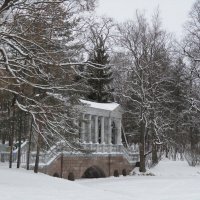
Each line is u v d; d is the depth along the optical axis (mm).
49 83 23219
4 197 15406
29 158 34719
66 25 21906
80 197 17594
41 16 20750
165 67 57812
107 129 52312
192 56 61094
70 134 31781
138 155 57000
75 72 23656
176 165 57750
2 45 21547
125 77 67250
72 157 42438
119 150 52594
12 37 20234
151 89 54188
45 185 20375
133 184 34250
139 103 52938
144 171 53000
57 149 35906
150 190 29266
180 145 62906
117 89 61625
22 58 20906
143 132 53594
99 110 49406
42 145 30797
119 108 53844
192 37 61656
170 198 23625
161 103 57406
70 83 26469
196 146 61062
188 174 50781
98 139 52625
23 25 20703
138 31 55781
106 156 49312
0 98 25141
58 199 16359
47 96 28125
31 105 23922
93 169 48406
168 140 57344
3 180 20812
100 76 62469
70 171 42094
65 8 21359
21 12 20547
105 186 32719
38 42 21375
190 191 28328
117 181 38688
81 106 42531
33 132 34469
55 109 27016
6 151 38125
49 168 38500
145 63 54406
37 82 25625
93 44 56031
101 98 63375
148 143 60438
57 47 23438
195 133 67062
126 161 53438
